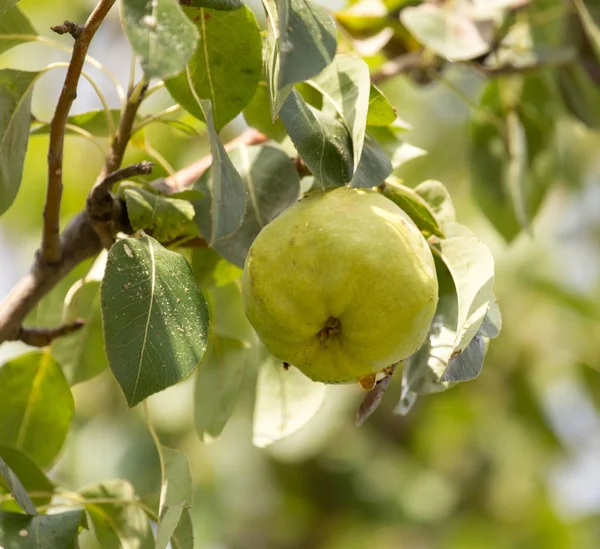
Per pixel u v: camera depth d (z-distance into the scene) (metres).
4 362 0.80
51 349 0.83
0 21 0.76
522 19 0.97
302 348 0.69
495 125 0.99
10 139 0.73
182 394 1.44
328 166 0.69
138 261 0.68
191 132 0.75
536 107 0.98
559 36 0.99
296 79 0.65
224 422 0.81
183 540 0.72
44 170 1.38
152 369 0.67
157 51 0.63
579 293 1.44
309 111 0.70
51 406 0.81
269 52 0.69
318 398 0.80
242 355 0.81
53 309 0.86
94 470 1.43
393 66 0.96
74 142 1.34
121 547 0.76
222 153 0.67
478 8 0.94
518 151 0.98
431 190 0.74
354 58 0.72
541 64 0.95
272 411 0.80
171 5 0.63
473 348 0.71
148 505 0.77
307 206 0.69
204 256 0.78
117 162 0.74
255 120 0.77
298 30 0.66
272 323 0.69
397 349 0.69
